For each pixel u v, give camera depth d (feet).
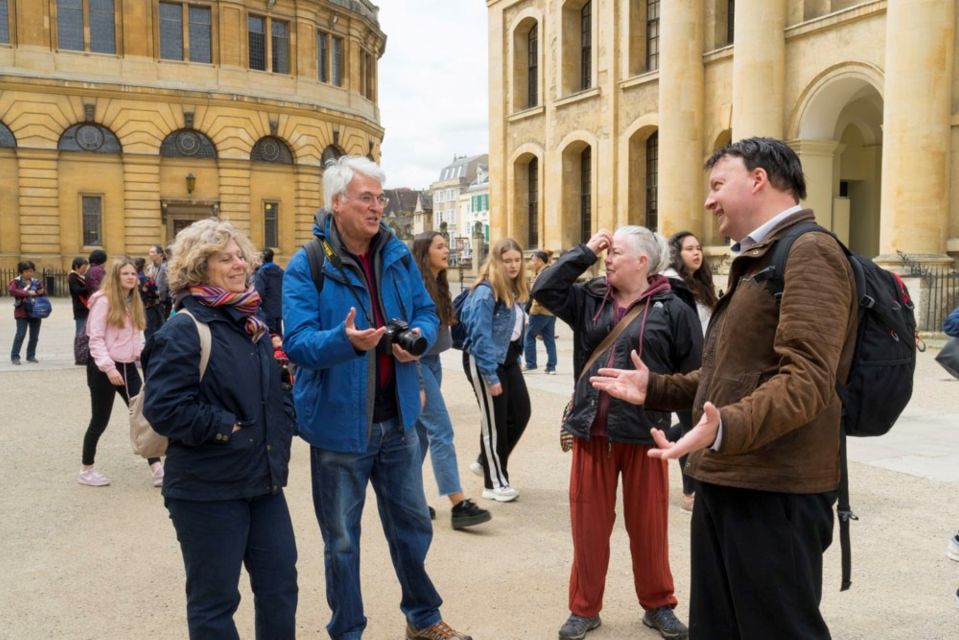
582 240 95.76
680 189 74.84
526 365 47.29
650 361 13.52
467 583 15.48
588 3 92.68
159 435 10.85
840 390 8.41
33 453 26.68
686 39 73.97
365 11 165.37
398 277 12.82
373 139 170.09
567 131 93.56
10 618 13.97
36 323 50.88
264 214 142.00
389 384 12.57
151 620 13.94
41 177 124.98
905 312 8.55
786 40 65.41
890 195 55.06
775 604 8.31
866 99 72.08
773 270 8.23
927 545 17.10
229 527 10.36
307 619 14.08
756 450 8.29
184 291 10.73
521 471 23.94
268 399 10.81
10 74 121.70
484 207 391.65
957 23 54.03
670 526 18.67
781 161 8.64
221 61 136.05
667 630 13.11
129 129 129.29
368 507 20.63
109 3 129.29
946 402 33.47
